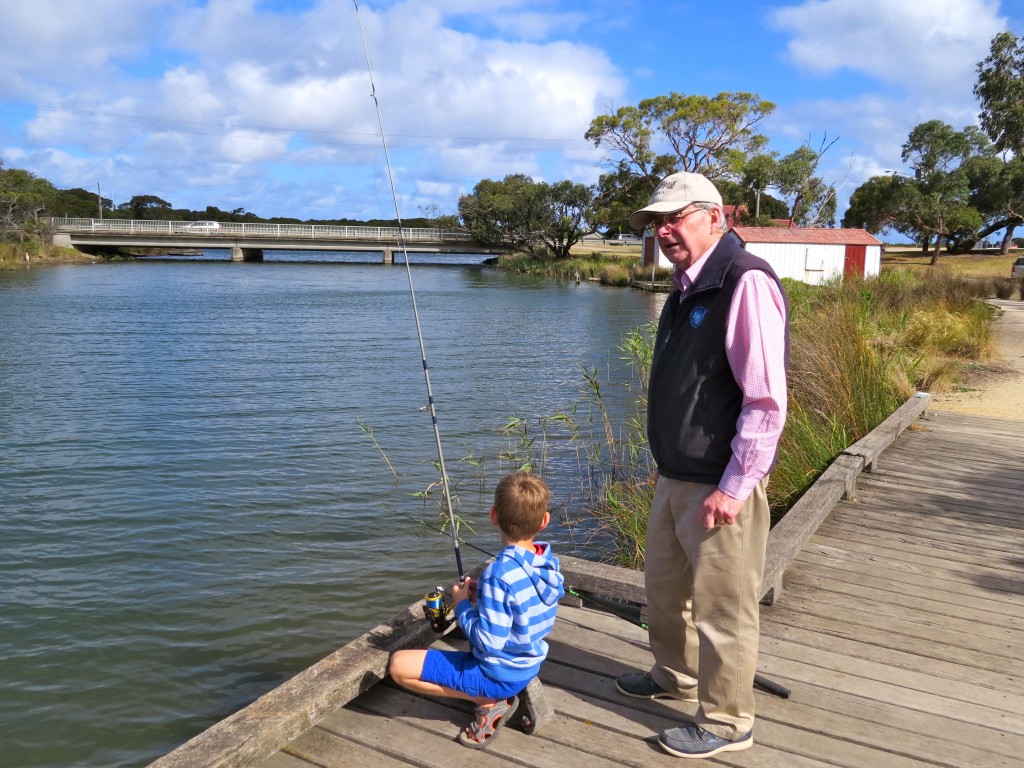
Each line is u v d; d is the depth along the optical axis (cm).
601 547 615
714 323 235
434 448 921
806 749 266
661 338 260
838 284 1869
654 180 5456
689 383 242
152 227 6266
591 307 2967
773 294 227
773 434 226
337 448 914
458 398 1230
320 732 276
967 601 395
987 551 466
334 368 1499
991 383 1102
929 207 4875
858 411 750
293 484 779
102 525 663
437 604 288
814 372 799
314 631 495
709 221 245
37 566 583
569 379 1421
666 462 254
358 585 558
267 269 5659
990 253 5344
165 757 238
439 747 267
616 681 300
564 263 5284
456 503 725
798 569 436
